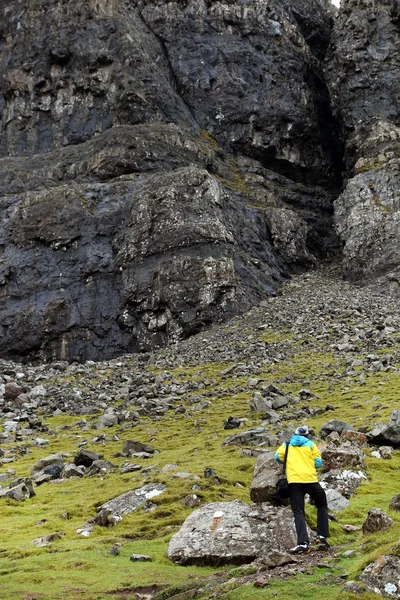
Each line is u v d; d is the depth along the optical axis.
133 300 49.56
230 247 52.78
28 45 73.56
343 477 15.38
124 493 15.84
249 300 50.50
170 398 30.23
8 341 50.31
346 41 68.38
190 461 18.77
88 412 30.36
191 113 71.94
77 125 68.94
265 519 12.04
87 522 14.27
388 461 17.06
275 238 62.22
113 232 53.75
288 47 75.75
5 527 14.41
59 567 11.17
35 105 71.19
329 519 12.69
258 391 29.97
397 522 11.63
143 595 9.74
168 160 61.44
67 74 71.12
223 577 10.29
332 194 73.12
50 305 50.38
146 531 13.28
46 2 74.88
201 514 12.45
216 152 68.12
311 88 76.31
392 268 53.97
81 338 49.75
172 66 73.69
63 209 54.22
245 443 20.53
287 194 68.94
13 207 56.81
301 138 72.62
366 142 62.88
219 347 40.97
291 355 36.03
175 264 49.47
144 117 66.75
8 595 9.84
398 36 67.88
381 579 8.88
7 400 33.84
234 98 71.94
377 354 32.78
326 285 55.66
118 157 60.19
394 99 65.88
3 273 52.59
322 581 9.44
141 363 40.91
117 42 69.69
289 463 11.47
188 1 76.06
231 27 75.38
